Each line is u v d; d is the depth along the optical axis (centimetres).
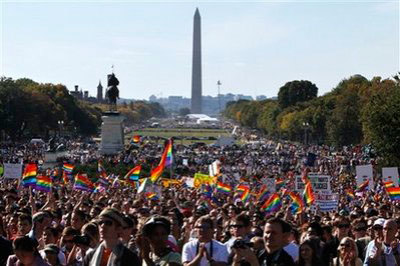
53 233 2783
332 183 8794
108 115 16450
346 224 3070
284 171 12862
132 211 3800
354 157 16450
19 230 2877
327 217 4131
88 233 2497
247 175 11319
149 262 2012
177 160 16038
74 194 6012
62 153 14875
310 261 2261
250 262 2086
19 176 6806
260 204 5625
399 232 3209
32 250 2228
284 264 2134
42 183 5412
